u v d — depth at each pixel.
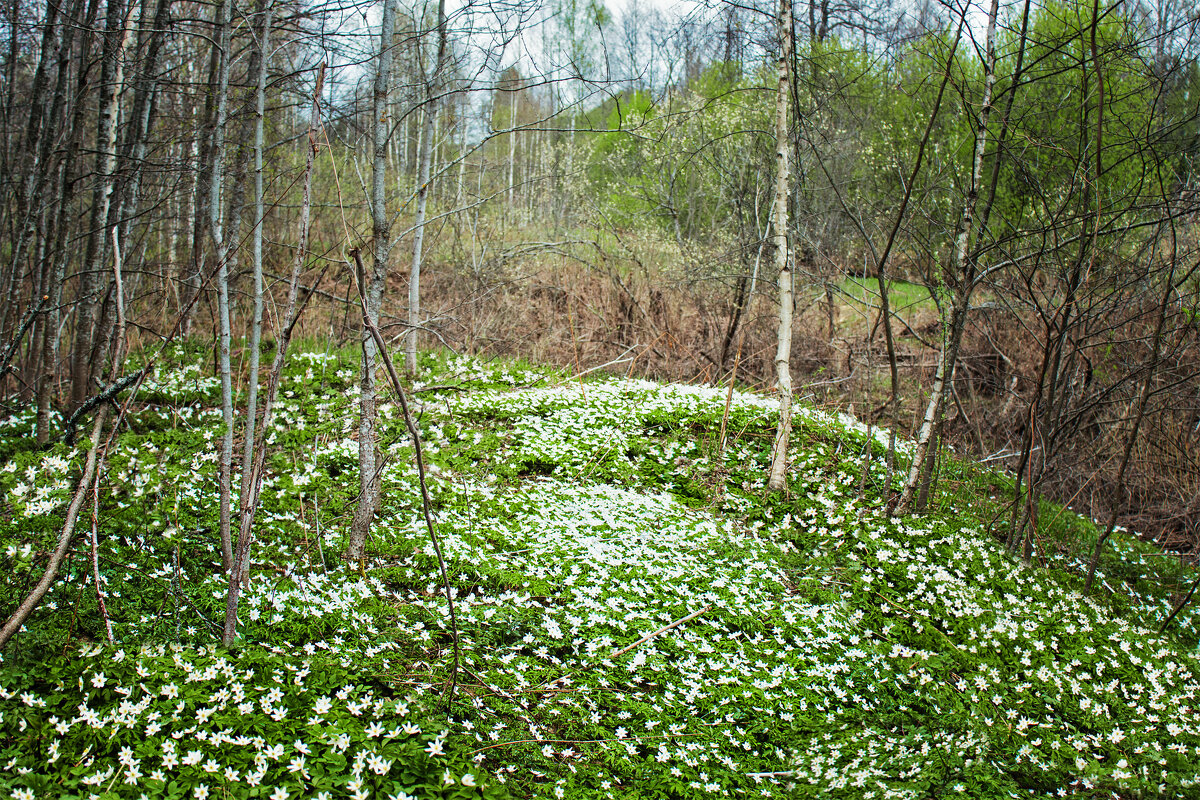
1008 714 4.62
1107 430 10.20
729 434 8.92
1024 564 6.72
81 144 7.73
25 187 8.16
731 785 3.82
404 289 14.38
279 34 6.44
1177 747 4.41
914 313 14.51
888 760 4.01
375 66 6.96
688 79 17.25
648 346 12.62
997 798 3.73
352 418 8.12
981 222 7.46
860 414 11.14
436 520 6.03
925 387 12.33
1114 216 7.54
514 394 9.58
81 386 7.95
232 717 3.32
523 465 7.71
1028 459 7.05
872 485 8.08
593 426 8.87
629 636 5.02
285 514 5.79
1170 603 7.14
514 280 14.01
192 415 8.05
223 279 5.04
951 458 9.51
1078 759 4.19
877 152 14.02
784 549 6.72
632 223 17.84
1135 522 9.61
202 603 4.31
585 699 4.30
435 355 11.57
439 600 5.04
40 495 4.27
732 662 4.90
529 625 4.94
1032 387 11.77
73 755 3.04
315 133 4.28
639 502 7.21
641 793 3.65
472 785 3.28
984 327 12.42
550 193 18.38
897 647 5.24
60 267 7.58
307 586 4.78
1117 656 5.51
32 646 3.54
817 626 5.46
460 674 4.29
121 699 3.34
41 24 7.61
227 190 9.82
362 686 3.84
